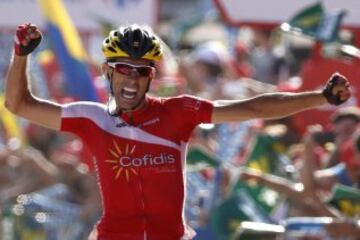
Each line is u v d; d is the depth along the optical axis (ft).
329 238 55.01
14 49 39.34
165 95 70.64
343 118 58.70
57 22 71.41
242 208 59.47
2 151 71.05
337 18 63.67
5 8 81.30
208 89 72.08
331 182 57.88
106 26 79.20
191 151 61.77
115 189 40.06
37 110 40.42
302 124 64.80
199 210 61.82
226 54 74.33
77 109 40.55
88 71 70.18
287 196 58.59
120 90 39.93
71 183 67.82
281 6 69.15
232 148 63.77
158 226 40.11
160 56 40.11
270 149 61.82
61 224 67.82
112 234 40.14
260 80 85.25
